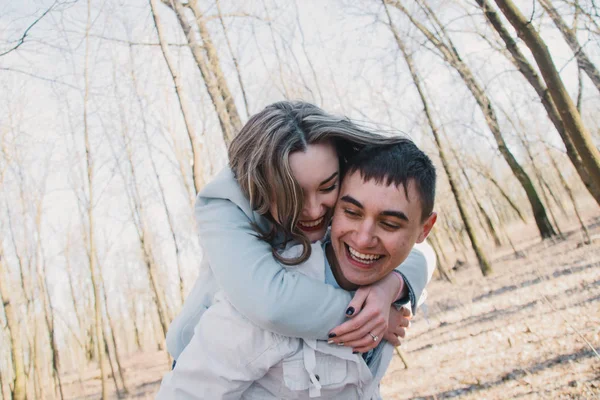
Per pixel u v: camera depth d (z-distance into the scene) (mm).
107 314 17766
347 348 1362
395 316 1579
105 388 12703
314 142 1384
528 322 7516
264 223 1529
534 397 4801
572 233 16953
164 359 22922
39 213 16047
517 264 15430
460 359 7160
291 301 1277
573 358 5391
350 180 1351
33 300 16141
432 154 18953
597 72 6504
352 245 1342
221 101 5336
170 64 5148
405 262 1672
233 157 1538
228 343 1337
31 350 16969
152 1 5168
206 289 1663
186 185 11844
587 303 7250
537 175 19891
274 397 1423
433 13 11359
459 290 14953
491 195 29266
